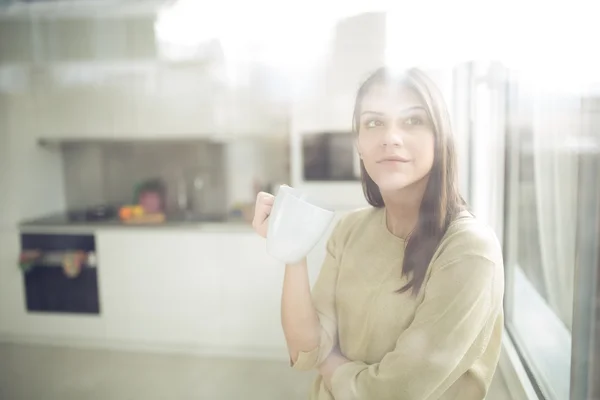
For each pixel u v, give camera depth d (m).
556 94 0.59
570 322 0.62
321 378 0.63
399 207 0.59
